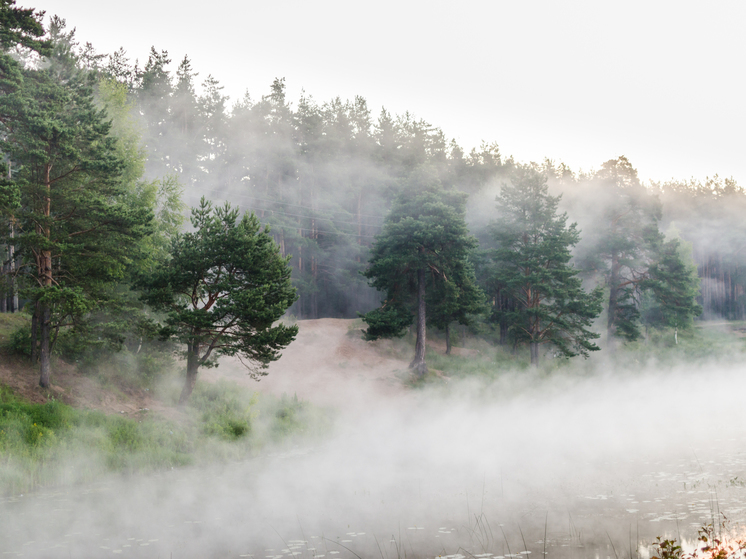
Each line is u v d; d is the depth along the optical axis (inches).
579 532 453.7
